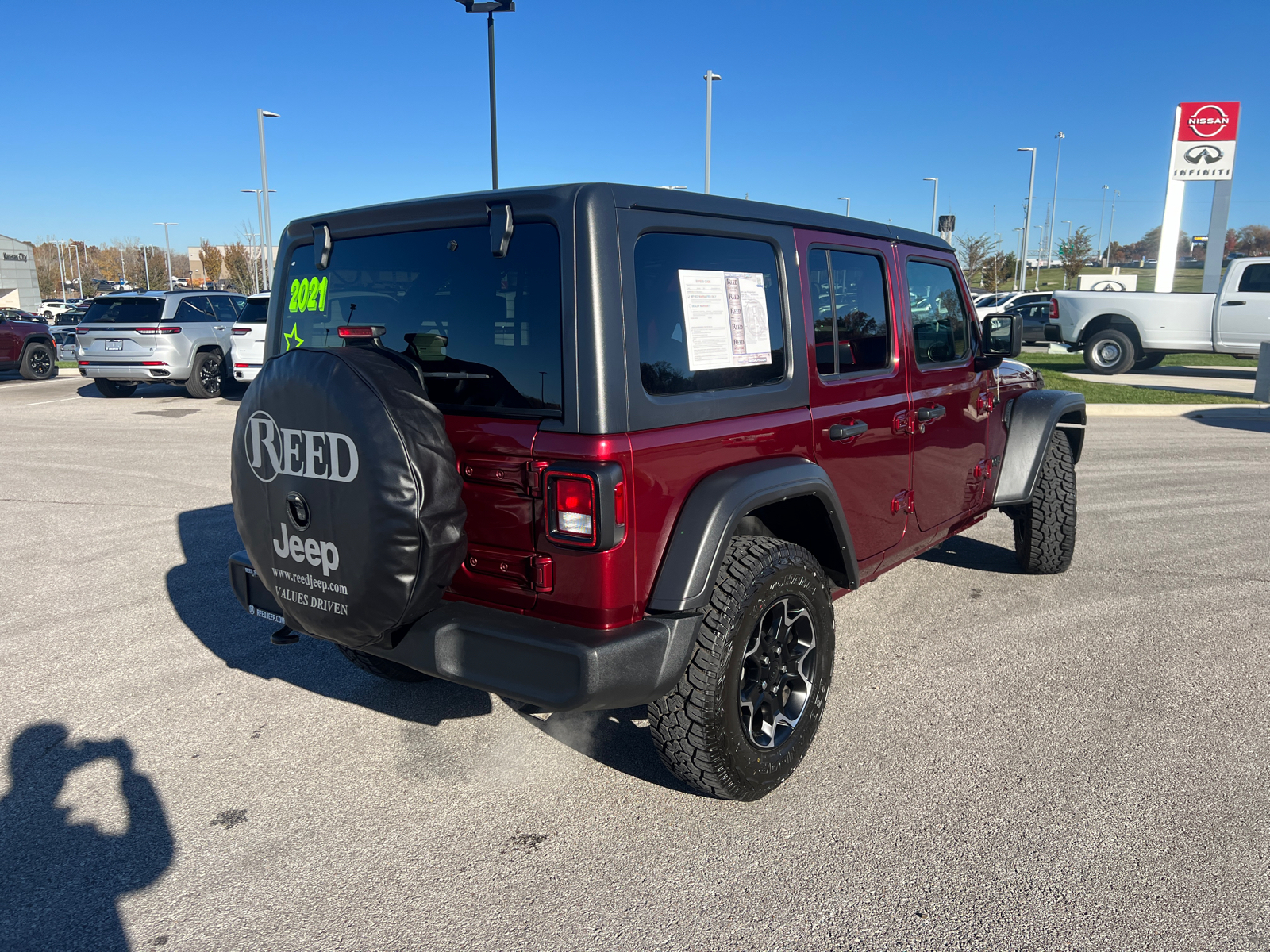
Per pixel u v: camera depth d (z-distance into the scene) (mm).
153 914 2582
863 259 3732
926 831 2941
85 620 4992
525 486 2658
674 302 2797
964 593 5367
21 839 2951
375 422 2525
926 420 4121
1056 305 18656
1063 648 4504
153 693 4055
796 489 3076
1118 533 6688
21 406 14508
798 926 2500
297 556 2779
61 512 7414
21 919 2555
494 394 2732
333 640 2889
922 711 3824
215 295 16328
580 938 2465
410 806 3143
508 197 2666
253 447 2840
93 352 15125
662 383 2740
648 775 3346
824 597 3240
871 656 4422
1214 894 2607
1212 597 5262
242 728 3727
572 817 3062
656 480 2676
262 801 3178
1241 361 22016
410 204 2932
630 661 2604
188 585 5586
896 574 5750
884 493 3883
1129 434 11461
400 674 4031
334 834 2979
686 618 2734
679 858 2822
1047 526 5414
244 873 2773
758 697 3039
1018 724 3691
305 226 3354
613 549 2578
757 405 3084
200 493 8117
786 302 3250
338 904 2619
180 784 3295
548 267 2602
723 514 2773
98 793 3229
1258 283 16656
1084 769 3332
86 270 116625
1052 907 2561
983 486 4930
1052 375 17250
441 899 2641
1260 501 7707
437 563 2594
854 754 3461
